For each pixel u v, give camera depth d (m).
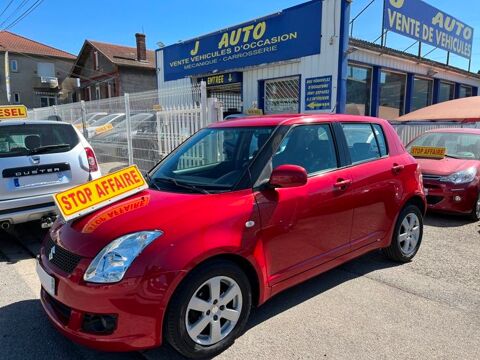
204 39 13.80
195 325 2.64
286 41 11.07
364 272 4.22
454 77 16.92
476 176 6.38
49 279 2.71
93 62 30.23
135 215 2.74
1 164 4.78
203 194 2.97
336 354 2.76
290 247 3.19
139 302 2.41
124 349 2.44
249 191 3.01
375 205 3.98
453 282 3.95
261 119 3.75
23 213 4.91
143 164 8.66
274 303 3.52
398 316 3.27
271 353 2.78
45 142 5.22
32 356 2.81
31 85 38.41
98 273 2.45
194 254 2.54
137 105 8.69
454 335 2.98
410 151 7.43
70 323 2.54
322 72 10.28
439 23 14.33
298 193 3.22
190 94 7.30
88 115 11.00
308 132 3.59
